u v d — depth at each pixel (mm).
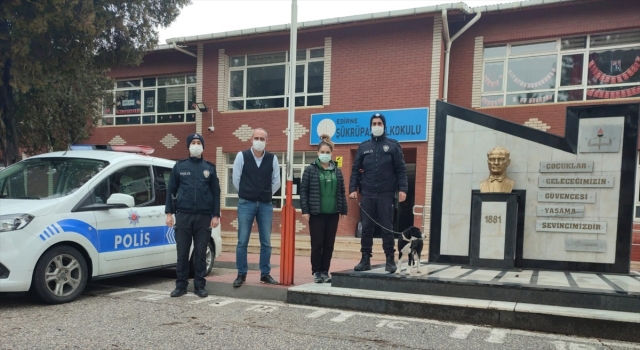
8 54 7934
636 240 9789
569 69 11062
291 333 4344
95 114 12523
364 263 6152
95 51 9836
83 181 5777
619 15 10422
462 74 11742
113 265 5906
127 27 9336
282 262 6035
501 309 4656
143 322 4613
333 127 12266
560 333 4445
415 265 6414
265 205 6004
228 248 11859
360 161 6133
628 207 6484
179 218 5812
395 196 6191
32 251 4945
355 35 12180
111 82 12922
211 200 5898
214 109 13703
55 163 6172
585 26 10711
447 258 7328
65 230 5281
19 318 4660
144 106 15375
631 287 5020
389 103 11750
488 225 6797
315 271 6125
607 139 6609
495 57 11648
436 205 7465
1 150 8969
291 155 6156
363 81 12039
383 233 6004
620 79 10625
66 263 5398
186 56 14688
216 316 4898
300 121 12688
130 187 6359
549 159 6891
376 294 5312
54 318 4691
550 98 11188
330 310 5254
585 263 6633
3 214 4965
